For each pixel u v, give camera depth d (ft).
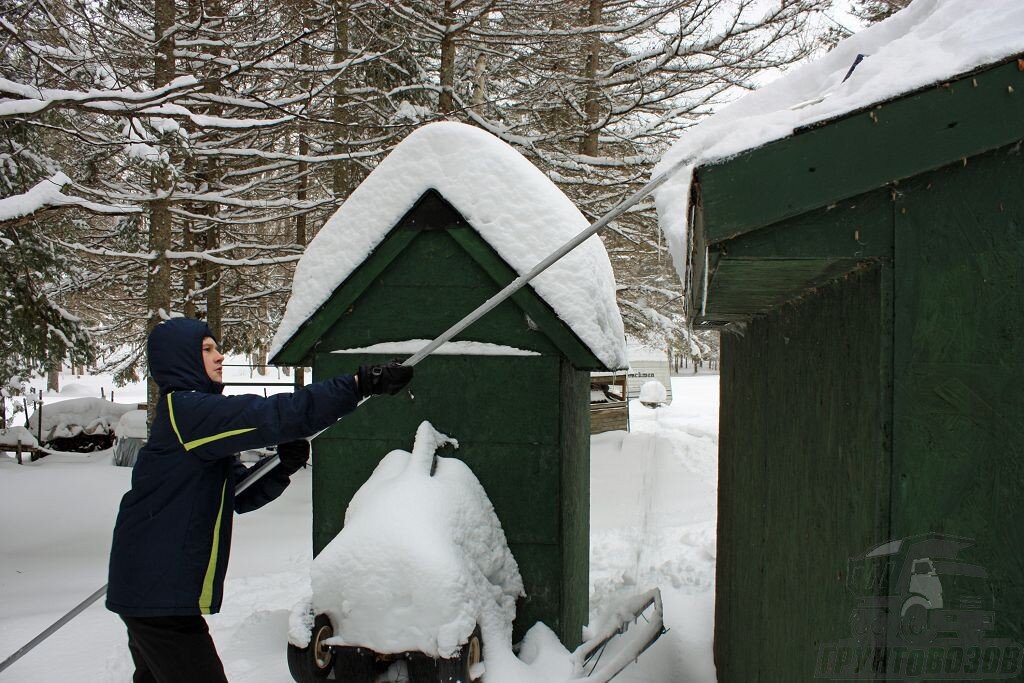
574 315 9.50
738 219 4.63
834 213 4.70
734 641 10.01
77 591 17.02
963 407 4.46
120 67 26.55
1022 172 4.45
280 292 40.37
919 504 4.50
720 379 12.60
